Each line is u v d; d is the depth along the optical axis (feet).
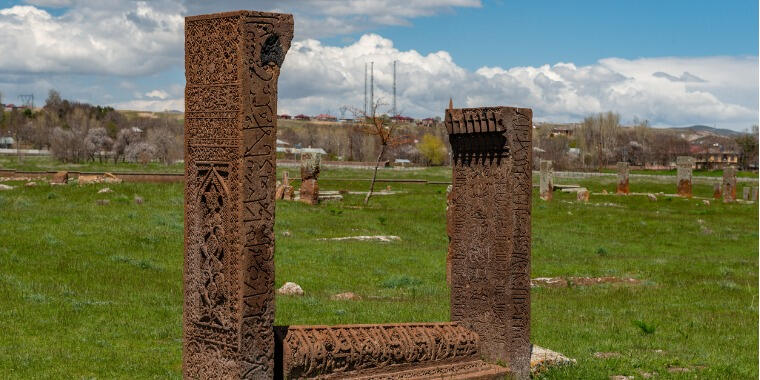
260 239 30.09
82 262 70.18
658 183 266.57
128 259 73.26
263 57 29.68
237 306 29.81
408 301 65.57
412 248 97.50
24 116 562.66
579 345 51.16
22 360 40.96
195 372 31.73
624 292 76.02
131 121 636.07
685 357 48.83
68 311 52.85
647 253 109.40
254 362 30.27
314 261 82.74
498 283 38.52
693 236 125.70
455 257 40.22
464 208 39.93
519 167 38.52
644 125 559.79
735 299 73.77
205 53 30.45
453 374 36.63
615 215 143.23
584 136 507.71
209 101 30.37
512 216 38.32
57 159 302.45
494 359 38.70
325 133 549.95
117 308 54.90
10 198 102.89
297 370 31.68
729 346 53.31
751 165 496.64
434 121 626.23
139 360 42.16
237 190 29.53
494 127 38.04
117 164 272.10
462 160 40.06
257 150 29.68
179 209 104.17
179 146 338.34
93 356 42.60
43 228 83.41
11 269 64.69
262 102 29.71
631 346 51.83
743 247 117.39
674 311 66.85
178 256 78.07
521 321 38.86
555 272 87.56
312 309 58.65
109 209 99.30
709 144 591.78
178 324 51.39
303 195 135.85
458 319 39.88
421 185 213.25
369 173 267.80
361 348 33.55
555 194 192.03
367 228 112.57
